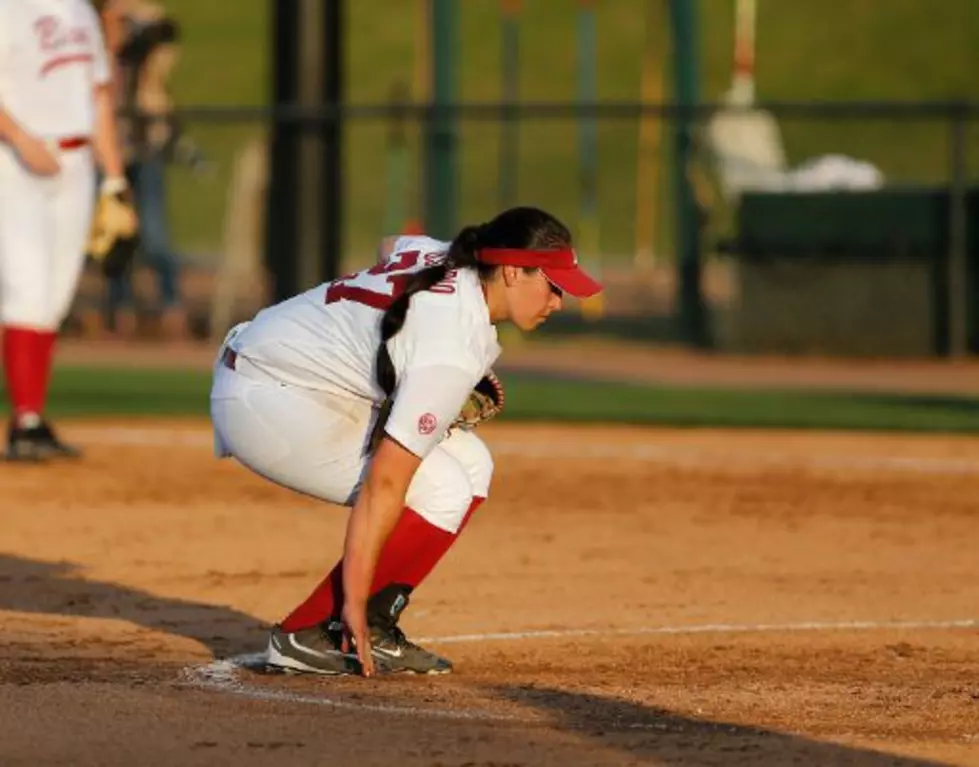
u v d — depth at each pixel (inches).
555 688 938.1
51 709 865.5
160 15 2864.2
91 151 1701.5
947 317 2829.7
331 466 927.0
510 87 4239.7
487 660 1009.5
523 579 1245.1
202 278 3767.2
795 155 4963.1
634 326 3216.0
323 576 1254.3
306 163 2733.8
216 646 1035.9
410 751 796.6
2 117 1631.4
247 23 5782.5
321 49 2765.7
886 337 2856.8
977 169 4817.9
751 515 1508.4
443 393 870.4
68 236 1700.3
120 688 915.4
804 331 2898.6
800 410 2237.9
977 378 2605.8
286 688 924.0
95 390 2349.9
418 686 935.0
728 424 2097.7
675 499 1581.0
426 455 902.4
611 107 2785.4
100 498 1546.5
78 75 1672.0
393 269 908.6
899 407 2272.4
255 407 925.8
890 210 2842.0
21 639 1045.2
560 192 4840.1
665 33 5305.1
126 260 1740.9
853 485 1665.8
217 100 5280.5
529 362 2783.0
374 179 4928.6
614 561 1314.0
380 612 949.8
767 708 900.6
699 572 1279.5
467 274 885.2
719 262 3764.8
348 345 905.5
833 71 5383.9
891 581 1258.6
